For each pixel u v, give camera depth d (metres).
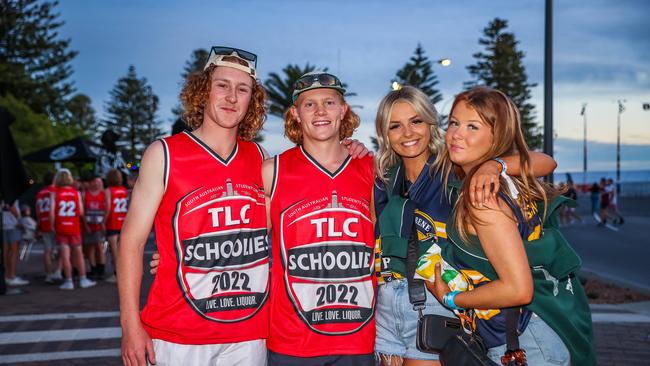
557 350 2.38
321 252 2.95
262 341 2.91
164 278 2.75
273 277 2.99
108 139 14.23
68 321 6.99
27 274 11.21
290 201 2.97
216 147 2.84
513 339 2.37
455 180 2.79
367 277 3.02
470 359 2.45
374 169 3.15
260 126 3.16
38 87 51.66
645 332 6.27
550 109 9.59
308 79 2.98
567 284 2.47
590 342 2.46
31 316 7.25
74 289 9.44
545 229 2.44
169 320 2.72
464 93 2.51
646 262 12.05
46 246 10.02
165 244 2.76
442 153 3.00
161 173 2.73
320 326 2.92
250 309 2.82
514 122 2.44
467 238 2.37
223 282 2.77
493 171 2.30
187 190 2.74
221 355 2.82
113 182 10.03
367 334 2.99
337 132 3.06
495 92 2.47
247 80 2.87
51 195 9.52
